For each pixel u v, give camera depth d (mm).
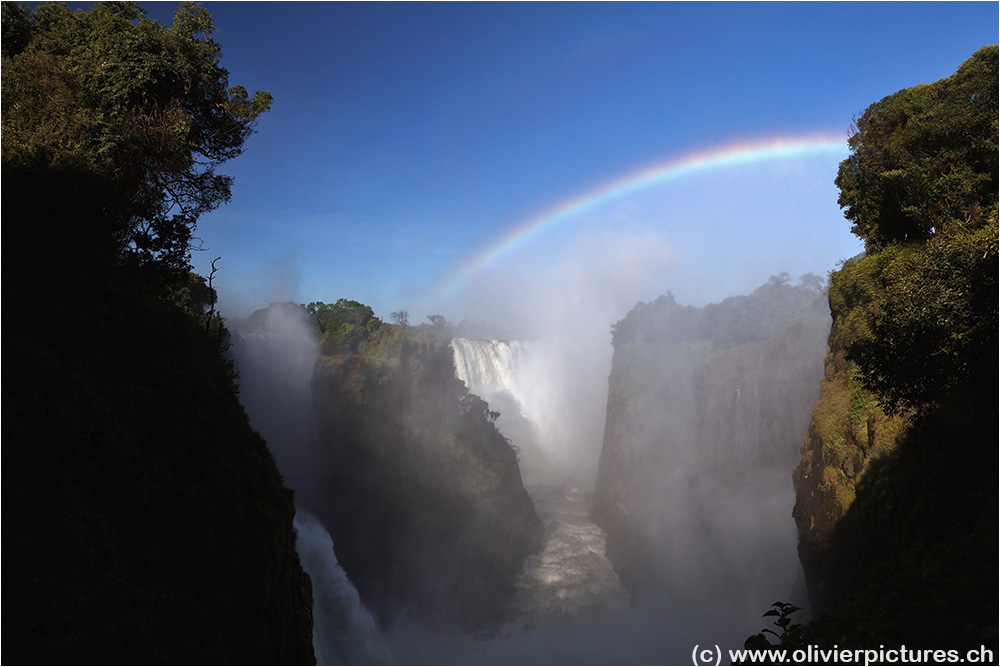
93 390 13461
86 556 11000
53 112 17484
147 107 19766
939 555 12000
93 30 19844
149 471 13500
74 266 14977
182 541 13594
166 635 11609
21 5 20406
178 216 20594
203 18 22156
